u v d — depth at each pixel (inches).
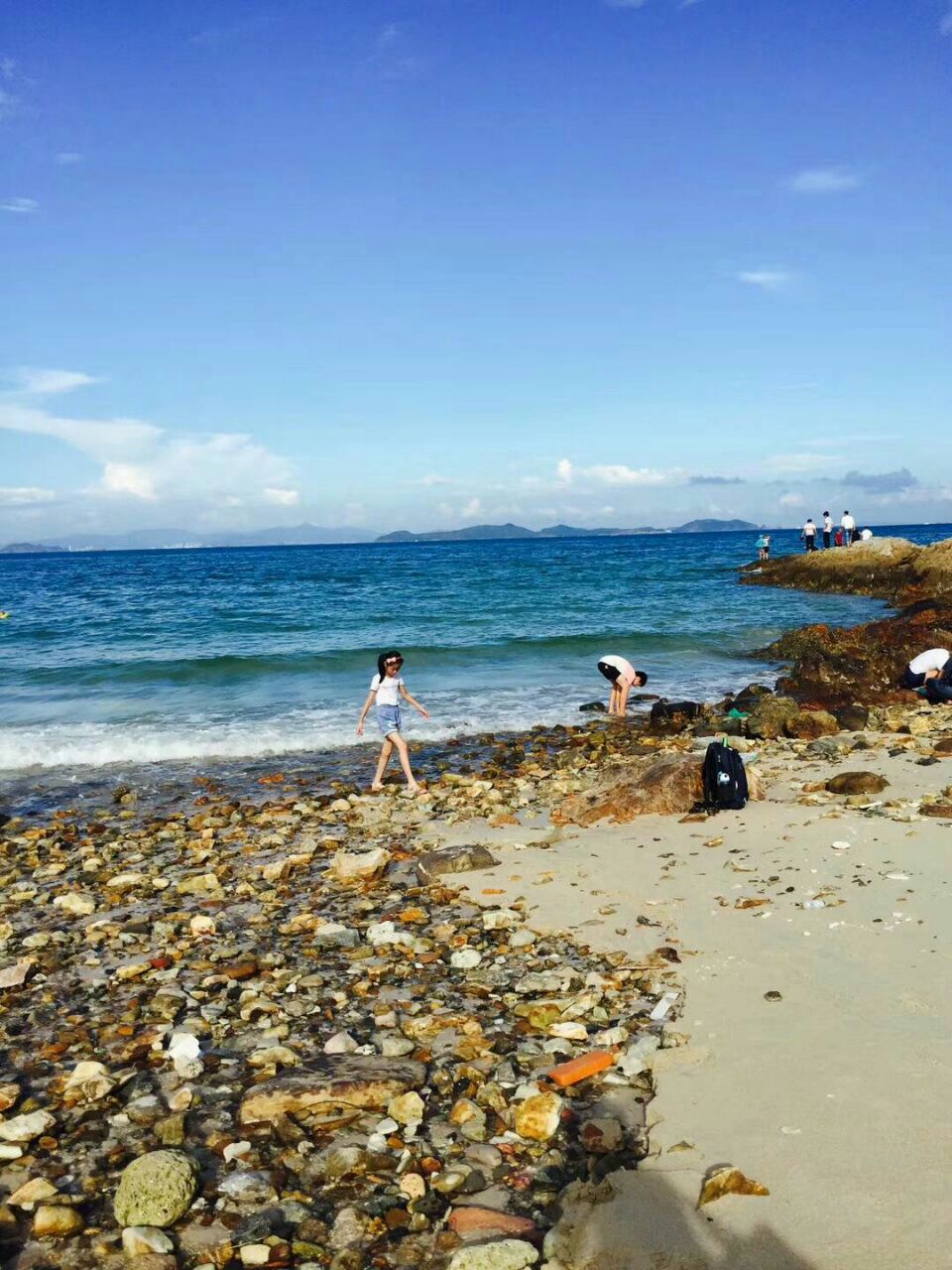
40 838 437.4
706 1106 180.7
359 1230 154.3
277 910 323.9
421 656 994.1
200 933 302.4
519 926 288.5
